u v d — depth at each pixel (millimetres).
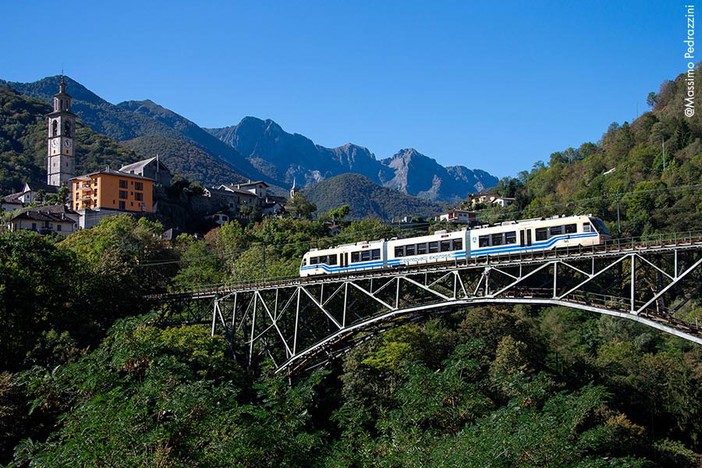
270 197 196500
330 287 74750
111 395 30797
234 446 30672
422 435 37562
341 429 57844
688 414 68062
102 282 71250
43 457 27656
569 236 51500
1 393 44125
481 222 162125
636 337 87750
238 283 74625
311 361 64000
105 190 143250
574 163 188750
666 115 178375
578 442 40531
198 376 53562
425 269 55031
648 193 118625
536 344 73812
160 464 28453
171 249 105000
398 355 61594
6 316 58969
